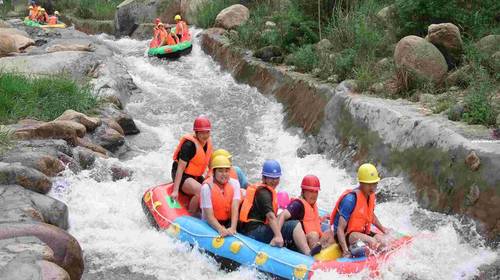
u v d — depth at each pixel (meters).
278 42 14.97
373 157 9.20
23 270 5.38
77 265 6.29
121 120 11.60
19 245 5.87
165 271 6.61
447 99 9.52
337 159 9.94
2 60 14.55
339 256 6.39
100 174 9.27
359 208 6.40
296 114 11.74
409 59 10.53
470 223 7.05
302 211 6.61
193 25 22.44
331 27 14.22
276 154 10.89
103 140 10.61
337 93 10.79
